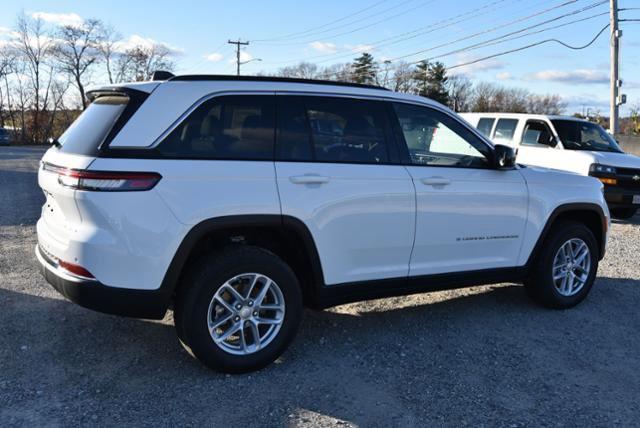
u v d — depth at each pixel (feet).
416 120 14.26
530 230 15.79
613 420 10.67
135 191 10.58
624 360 13.39
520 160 36.17
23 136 189.88
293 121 12.47
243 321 11.89
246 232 12.16
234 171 11.48
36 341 13.37
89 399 10.84
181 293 11.45
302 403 10.95
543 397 11.49
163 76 11.94
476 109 238.68
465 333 14.80
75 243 10.75
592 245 17.03
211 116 11.64
